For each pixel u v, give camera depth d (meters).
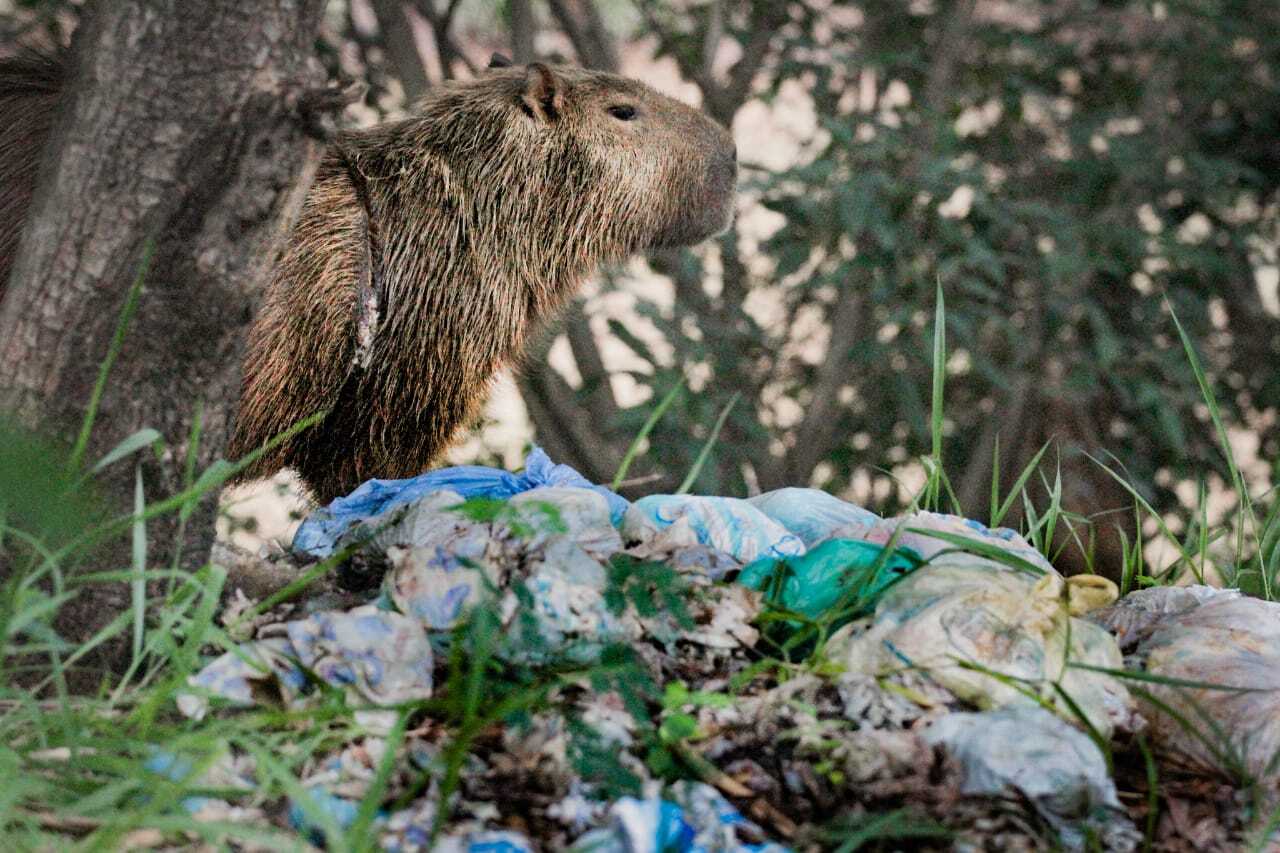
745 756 2.77
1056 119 8.24
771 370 8.16
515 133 5.23
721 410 7.58
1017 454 8.33
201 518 3.16
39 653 2.98
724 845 2.51
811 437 7.94
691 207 5.57
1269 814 2.75
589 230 5.41
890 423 8.56
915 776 2.66
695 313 7.75
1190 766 2.91
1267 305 9.57
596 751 2.53
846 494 8.48
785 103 9.17
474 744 2.73
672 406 7.20
